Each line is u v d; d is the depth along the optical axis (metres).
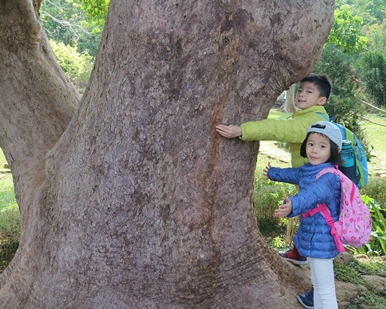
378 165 13.22
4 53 5.25
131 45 3.10
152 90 3.13
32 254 3.65
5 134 4.98
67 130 3.79
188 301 3.40
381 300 4.20
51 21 30.66
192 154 3.26
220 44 3.05
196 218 3.37
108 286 3.37
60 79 5.58
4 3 5.21
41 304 3.45
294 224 7.98
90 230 3.38
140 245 3.35
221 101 3.20
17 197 4.61
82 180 3.41
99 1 11.80
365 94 14.60
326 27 3.14
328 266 3.22
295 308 3.60
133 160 3.24
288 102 19.81
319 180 3.10
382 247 6.73
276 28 3.06
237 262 3.55
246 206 3.57
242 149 3.38
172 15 2.96
